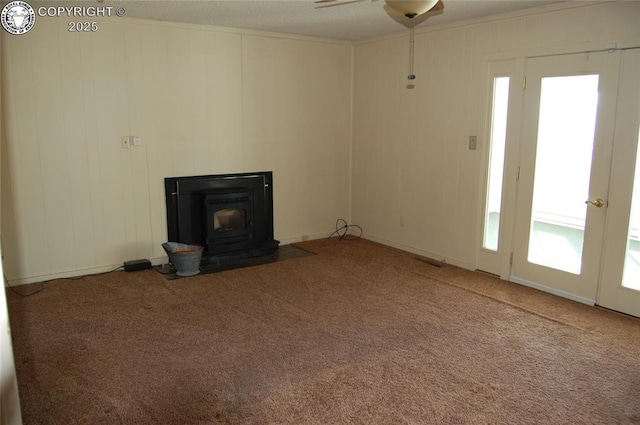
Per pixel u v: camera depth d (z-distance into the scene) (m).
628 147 3.51
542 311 3.74
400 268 4.85
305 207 5.89
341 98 5.95
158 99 4.68
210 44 4.88
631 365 2.93
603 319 3.59
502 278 4.50
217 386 2.68
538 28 3.98
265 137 5.42
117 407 2.48
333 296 4.07
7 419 1.64
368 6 4.04
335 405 2.50
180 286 4.29
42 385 2.68
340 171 6.11
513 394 2.62
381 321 3.56
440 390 2.65
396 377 2.78
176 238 4.97
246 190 5.11
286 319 3.59
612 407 2.50
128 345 3.17
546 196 4.09
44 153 4.20
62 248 4.41
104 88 4.39
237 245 5.12
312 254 5.35
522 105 4.17
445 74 4.80
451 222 4.94
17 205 4.14
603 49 3.57
